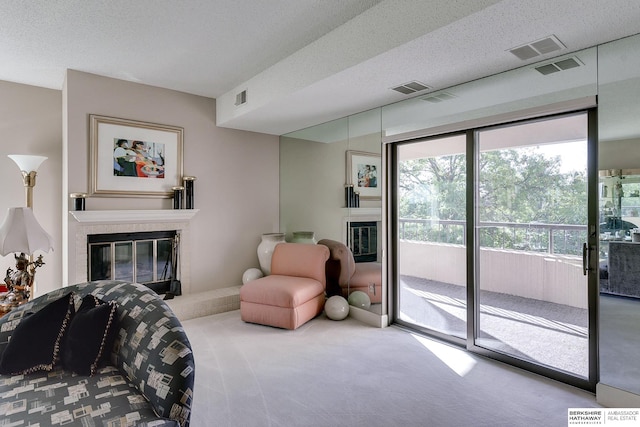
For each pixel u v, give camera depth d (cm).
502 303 296
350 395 231
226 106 430
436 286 340
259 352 301
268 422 202
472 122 289
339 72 272
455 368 271
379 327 367
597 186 223
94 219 361
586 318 256
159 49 309
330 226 432
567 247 258
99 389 159
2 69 353
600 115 221
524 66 257
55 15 253
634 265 208
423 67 261
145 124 397
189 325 370
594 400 224
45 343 176
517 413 211
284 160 513
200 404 220
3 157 379
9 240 254
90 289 211
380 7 238
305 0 236
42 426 132
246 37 288
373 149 376
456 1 197
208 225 451
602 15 189
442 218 333
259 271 461
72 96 353
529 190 274
